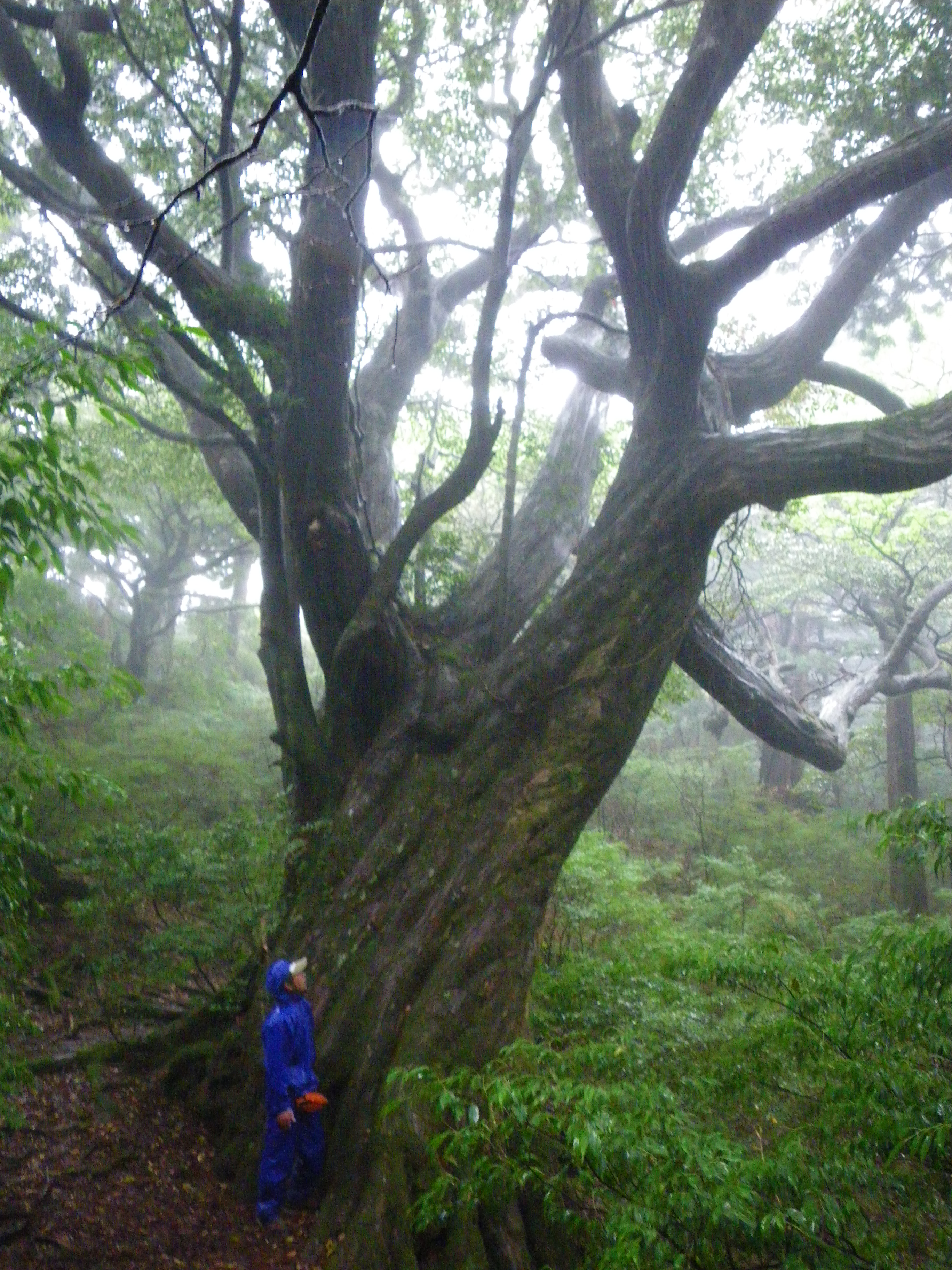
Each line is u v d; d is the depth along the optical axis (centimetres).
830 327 952
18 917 489
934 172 720
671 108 727
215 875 764
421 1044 604
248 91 1029
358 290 773
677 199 779
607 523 812
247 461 1048
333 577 788
